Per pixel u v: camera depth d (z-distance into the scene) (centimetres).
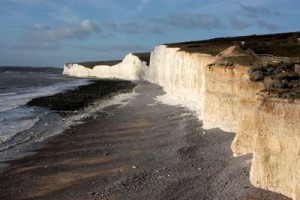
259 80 2050
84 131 3403
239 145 2058
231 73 2634
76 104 5547
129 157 2403
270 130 1495
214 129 2767
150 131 3183
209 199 1540
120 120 3909
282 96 1470
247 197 1475
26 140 3072
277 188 1471
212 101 2845
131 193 1728
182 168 2002
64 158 2516
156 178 1892
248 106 2038
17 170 2291
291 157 1410
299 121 1380
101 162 2356
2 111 4784
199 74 4212
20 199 1827
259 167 1542
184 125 3159
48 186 1981
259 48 3812
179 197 1606
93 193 1789
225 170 1839
